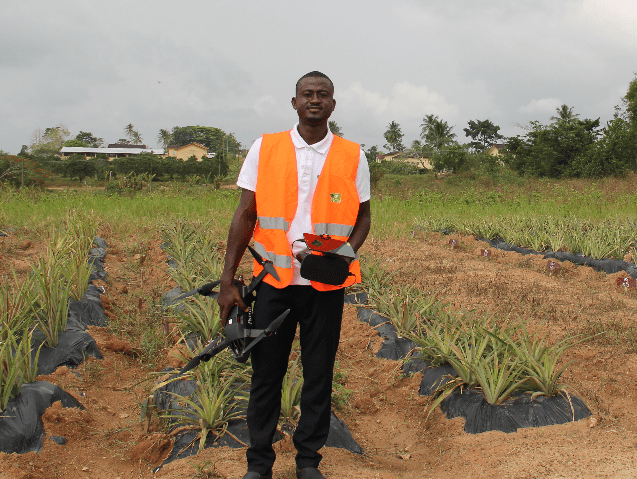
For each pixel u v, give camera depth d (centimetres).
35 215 1159
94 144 14025
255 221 253
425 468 319
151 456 320
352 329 555
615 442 318
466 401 375
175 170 5906
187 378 396
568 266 870
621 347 480
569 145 3878
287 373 367
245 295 251
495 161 4675
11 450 302
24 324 440
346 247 227
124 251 952
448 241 1145
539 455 306
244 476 257
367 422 396
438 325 485
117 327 532
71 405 360
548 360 384
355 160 254
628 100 3778
